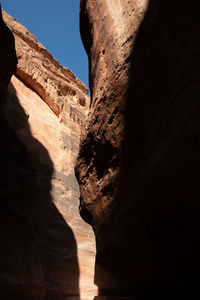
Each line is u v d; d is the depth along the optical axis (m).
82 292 9.90
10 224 8.06
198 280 2.62
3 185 8.55
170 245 2.90
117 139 4.57
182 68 3.18
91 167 5.80
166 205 2.86
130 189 3.92
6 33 7.80
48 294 8.47
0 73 7.90
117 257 4.20
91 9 6.76
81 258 11.32
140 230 3.41
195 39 3.12
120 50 4.84
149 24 4.10
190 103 2.79
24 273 7.50
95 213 5.40
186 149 2.61
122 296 4.44
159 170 2.95
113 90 4.78
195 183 2.46
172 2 3.67
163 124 3.28
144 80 4.01
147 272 3.42
